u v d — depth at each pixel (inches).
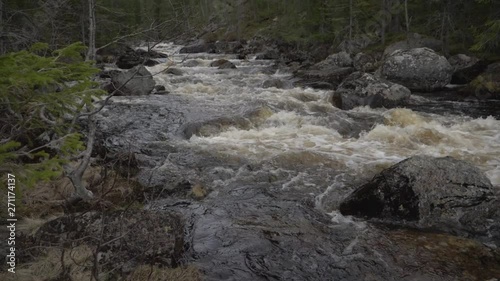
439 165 227.8
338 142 389.4
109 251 159.6
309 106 558.3
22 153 145.1
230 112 506.0
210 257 180.9
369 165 315.6
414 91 716.0
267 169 305.0
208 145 370.0
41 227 171.5
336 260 177.8
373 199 224.5
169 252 164.2
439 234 198.4
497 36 686.5
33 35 365.4
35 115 168.4
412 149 365.4
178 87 722.2
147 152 346.9
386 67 730.2
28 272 143.6
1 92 133.0
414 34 986.1
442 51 883.4
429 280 160.1
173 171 297.0
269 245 191.9
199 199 249.8
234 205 240.8
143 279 149.1
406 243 189.5
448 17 874.1
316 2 1326.3
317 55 1250.0
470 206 215.9
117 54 1076.5
